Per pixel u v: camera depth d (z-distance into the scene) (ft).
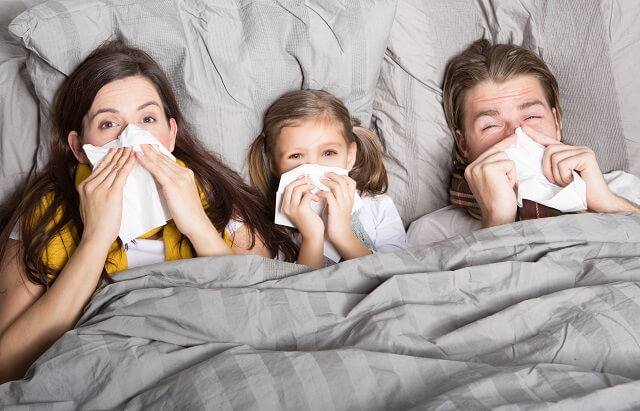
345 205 4.81
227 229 4.95
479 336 3.46
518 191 4.90
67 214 4.36
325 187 4.84
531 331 3.50
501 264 3.88
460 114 5.62
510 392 2.97
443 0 5.71
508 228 4.19
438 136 5.74
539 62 5.56
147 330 3.59
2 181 4.87
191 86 4.93
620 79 5.69
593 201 4.91
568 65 5.77
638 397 2.89
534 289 3.83
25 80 4.93
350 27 5.22
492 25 5.80
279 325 3.63
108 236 4.05
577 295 3.60
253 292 3.75
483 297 3.77
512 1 5.72
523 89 5.38
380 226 5.44
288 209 4.76
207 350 3.51
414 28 5.65
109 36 4.79
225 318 3.64
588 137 5.81
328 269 4.00
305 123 4.96
